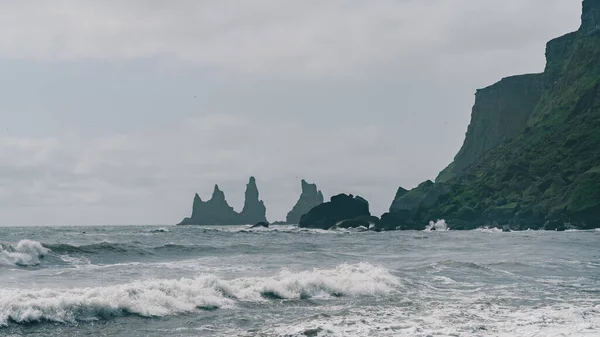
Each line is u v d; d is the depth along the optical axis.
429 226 157.00
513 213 149.12
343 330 19.02
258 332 18.91
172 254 45.53
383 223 154.62
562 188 148.75
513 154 189.12
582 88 193.12
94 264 38.38
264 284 25.77
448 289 28.88
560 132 179.25
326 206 162.25
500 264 39.34
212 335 18.61
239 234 110.69
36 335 18.19
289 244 64.56
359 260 43.62
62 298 20.41
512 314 21.98
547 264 40.88
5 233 96.50
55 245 41.09
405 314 21.91
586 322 20.52
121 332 18.91
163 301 22.23
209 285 25.05
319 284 26.77
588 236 94.06
